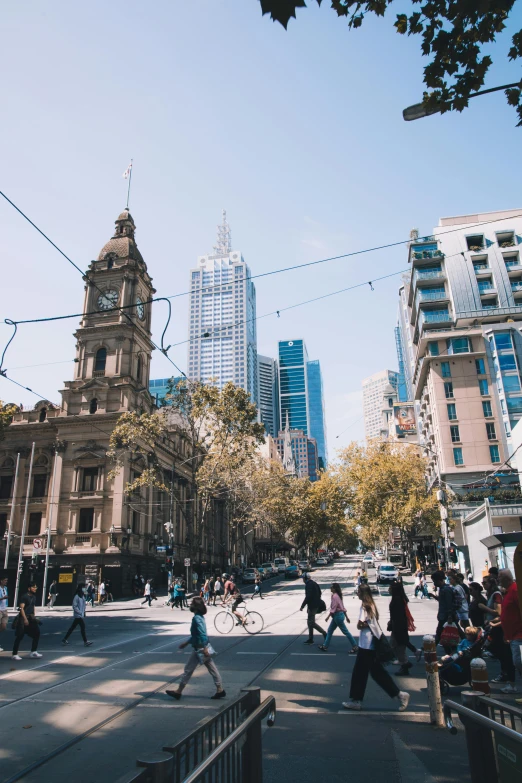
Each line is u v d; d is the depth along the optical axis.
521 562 5.05
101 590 37.69
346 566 84.81
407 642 10.70
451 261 63.88
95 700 8.89
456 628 10.74
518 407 55.81
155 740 6.89
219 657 12.88
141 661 12.55
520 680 9.52
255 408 42.91
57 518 45.66
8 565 45.09
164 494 54.53
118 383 48.38
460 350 59.56
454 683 8.52
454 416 58.00
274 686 9.73
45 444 49.03
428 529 61.34
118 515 44.50
